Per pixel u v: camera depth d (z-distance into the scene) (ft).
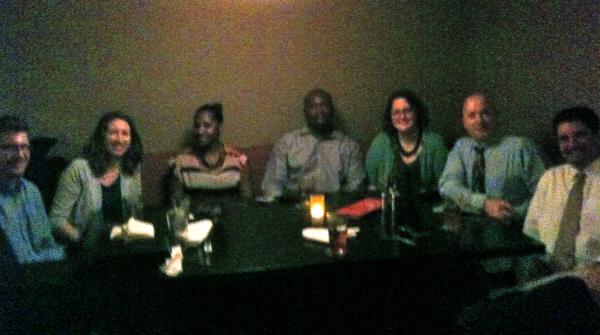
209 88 11.89
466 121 8.88
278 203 8.70
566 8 9.46
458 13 12.60
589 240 6.34
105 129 8.63
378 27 12.38
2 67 10.87
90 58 11.23
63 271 5.84
